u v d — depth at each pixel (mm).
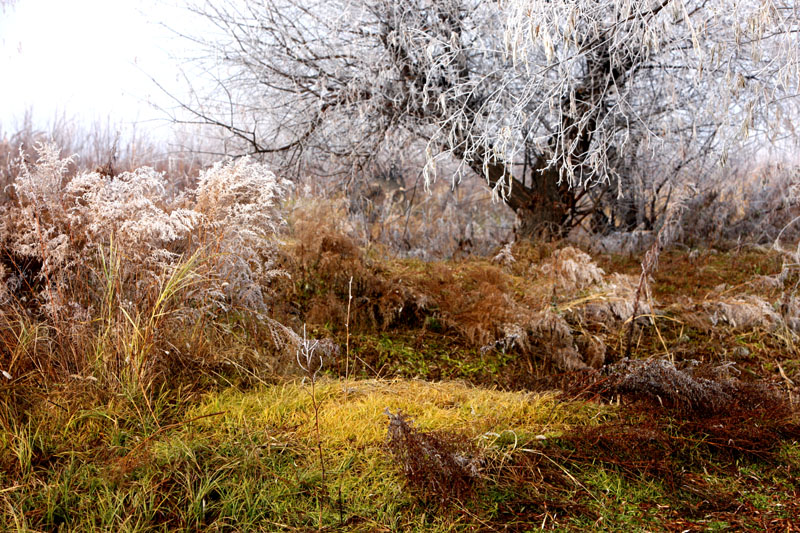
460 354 3854
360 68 6215
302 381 3031
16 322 2789
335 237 4473
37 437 2314
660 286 5309
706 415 2793
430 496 2127
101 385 2646
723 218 7027
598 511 2119
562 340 3764
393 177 8273
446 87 6117
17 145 6301
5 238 3025
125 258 2992
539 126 5641
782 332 4211
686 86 5887
